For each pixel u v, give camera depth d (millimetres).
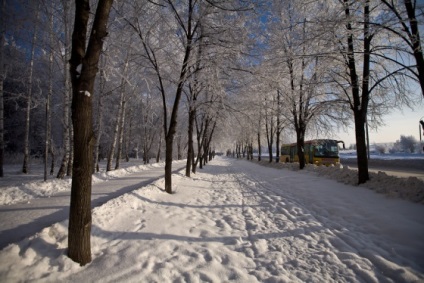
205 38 8258
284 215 5816
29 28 10406
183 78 8023
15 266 2705
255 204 7133
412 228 4297
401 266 3199
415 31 6242
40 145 27547
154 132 32562
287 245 4016
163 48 9211
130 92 16781
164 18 8492
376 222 4816
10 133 24484
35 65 13438
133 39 8992
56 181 9539
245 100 11938
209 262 3309
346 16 7434
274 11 12008
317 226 4887
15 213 5629
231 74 8781
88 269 2996
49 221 4996
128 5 8180
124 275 2883
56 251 3158
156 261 3270
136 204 5848
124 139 33375
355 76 9586
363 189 8109
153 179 12664
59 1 10508
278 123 24375
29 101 12430
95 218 4387
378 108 11359
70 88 12578
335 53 8195
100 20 3131
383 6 8258
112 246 3646
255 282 2895
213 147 43281
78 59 3148
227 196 8422
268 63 9383
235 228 4852
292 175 14344
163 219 5059
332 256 3568
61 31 11422
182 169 18422
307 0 10328
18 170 17219
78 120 3096
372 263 3334
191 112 12969
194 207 6480
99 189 9312
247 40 7973
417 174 14078
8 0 9508
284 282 2889
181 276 2947
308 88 11680
